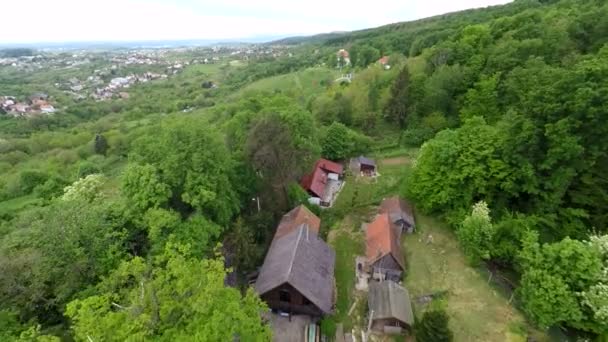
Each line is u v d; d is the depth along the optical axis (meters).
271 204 43.56
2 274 23.05
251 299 22.08
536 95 32.66
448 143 38.16
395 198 43.44
